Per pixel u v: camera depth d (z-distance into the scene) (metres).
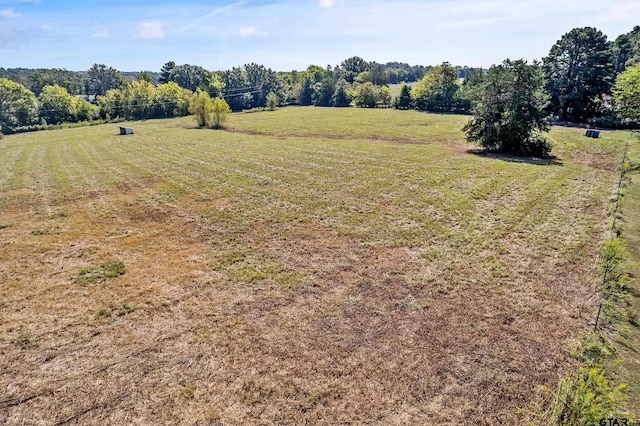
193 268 10.88
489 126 27.11
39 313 8.73
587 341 7.20
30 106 63.09
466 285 9.50
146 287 9.84
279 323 8.12
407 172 21.66
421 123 48.50
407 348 7.21
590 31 43.94
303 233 13.29
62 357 7.24
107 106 69.06
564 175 20.27
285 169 23.48
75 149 34.75
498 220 13.91
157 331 7.97
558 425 4.79
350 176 21.20
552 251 11.27
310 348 7.28
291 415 5.76
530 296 8.92
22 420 5.83
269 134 42.19
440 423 5.57
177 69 100.62
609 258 9.48
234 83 96.12
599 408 4.61
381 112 67.50
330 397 6.08
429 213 14.87
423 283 9.65
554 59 46.72
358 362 6.86
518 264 10.53
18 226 14.73
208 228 14.07
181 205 16.95
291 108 85.25
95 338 7.79
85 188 20.34
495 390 6.16
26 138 46.75
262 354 7.14
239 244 12.52
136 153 31.19
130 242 12.93
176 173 23.27
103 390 6.38
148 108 70.88
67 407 6.05
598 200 15.83
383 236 12.80
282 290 9.50
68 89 96.88
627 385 5.98
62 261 11.52
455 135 36.81
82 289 9.80
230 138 39.06
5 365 7.05
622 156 24.95
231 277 10.27
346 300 8.95
